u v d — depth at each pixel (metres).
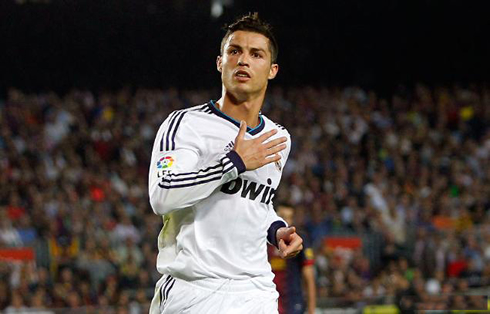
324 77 46.47
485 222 30.02
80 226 25.16
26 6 40.88
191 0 41.16
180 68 44.41
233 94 7.14
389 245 26.78
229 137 7.03
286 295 13.16
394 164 34.53
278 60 45.50
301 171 32.59
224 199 6.96
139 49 43.75
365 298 19.28
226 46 7.20
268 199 7.23
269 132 6.89
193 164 6.80
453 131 39.41
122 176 29.98
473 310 18.80
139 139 33.50
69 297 21.09
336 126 36.91
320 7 44.78
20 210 26.42
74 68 43.19
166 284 7.14
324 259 24.52
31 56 42.47
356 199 30.41
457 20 45.78
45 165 29.69
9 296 20.56
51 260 23.55
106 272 22.98
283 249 7.28
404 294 21.14
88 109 35.53
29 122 33.09
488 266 26.16
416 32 46.28
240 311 6.97
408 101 42.06
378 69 46.91
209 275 6.92
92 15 41.88
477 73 46.72
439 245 26.80
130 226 26.02
